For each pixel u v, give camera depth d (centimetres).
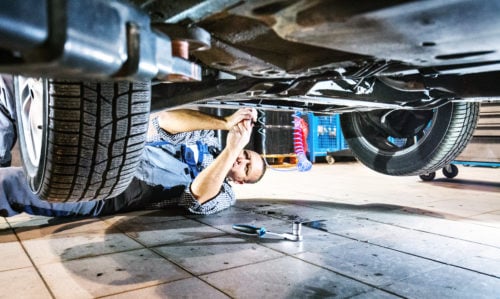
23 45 39
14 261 140
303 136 523
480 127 352
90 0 45
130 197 219
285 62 102
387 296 109
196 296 109
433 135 211
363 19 66
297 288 115
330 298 108
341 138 612
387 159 235
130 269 131
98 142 106
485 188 322
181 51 63
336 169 518
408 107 178
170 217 216
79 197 126
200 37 66
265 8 66
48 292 113
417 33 72
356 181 383
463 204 248
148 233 179
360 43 79
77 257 144
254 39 89
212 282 120
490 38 75
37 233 180
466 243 159
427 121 225
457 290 113
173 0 63
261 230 170
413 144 226
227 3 64
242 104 181
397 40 77
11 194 184
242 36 86
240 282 120
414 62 97
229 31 84
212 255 146
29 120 134
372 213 222
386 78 152
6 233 180
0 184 181
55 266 135
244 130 199
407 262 137
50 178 115
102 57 47
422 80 152
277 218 211
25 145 139
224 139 406
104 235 176
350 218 209
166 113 220
